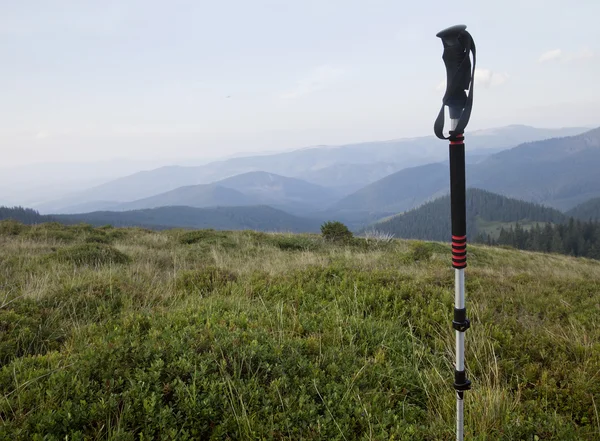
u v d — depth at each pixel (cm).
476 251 2073
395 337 487
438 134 224
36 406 283
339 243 1667
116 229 1792
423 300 612
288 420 296
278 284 710
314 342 437
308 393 341
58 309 536
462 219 235
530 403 349
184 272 809
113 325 482
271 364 371
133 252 1177
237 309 541
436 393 371
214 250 1251
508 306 629
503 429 306
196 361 353
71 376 321
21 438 248
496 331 498
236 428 288
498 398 339
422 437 299
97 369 334
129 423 279
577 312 604
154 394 293
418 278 750
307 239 1692
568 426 306
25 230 1530
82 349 401
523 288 742
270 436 279
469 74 208
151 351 364
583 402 353
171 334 415
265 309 552
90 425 270
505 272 1018
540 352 452
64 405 279
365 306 602
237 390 312
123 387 316
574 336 493
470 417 320
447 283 729
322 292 666
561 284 793
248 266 958
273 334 446
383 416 319
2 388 316
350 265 897
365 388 364
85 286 644
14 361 363
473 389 370
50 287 634
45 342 449
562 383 384
